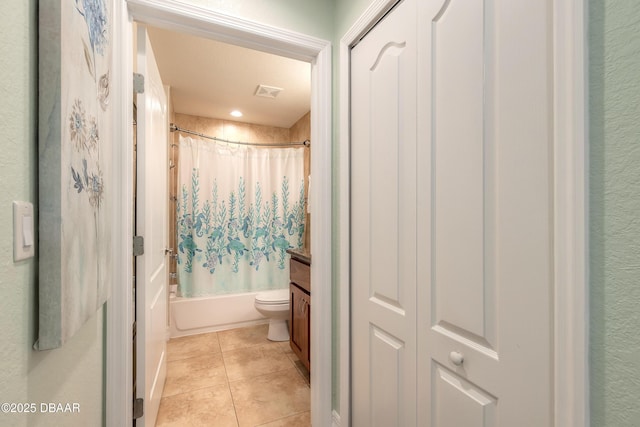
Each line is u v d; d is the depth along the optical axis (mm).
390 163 1124
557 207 585
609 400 524
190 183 2955
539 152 629
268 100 2828
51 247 532
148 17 1168
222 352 2432
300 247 3355
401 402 1071
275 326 2672
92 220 713
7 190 440
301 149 3346
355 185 1354
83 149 652
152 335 1447
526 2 656
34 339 520
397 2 1089
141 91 1255
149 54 1351
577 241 557
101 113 791
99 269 774
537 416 630
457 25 838
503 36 710
